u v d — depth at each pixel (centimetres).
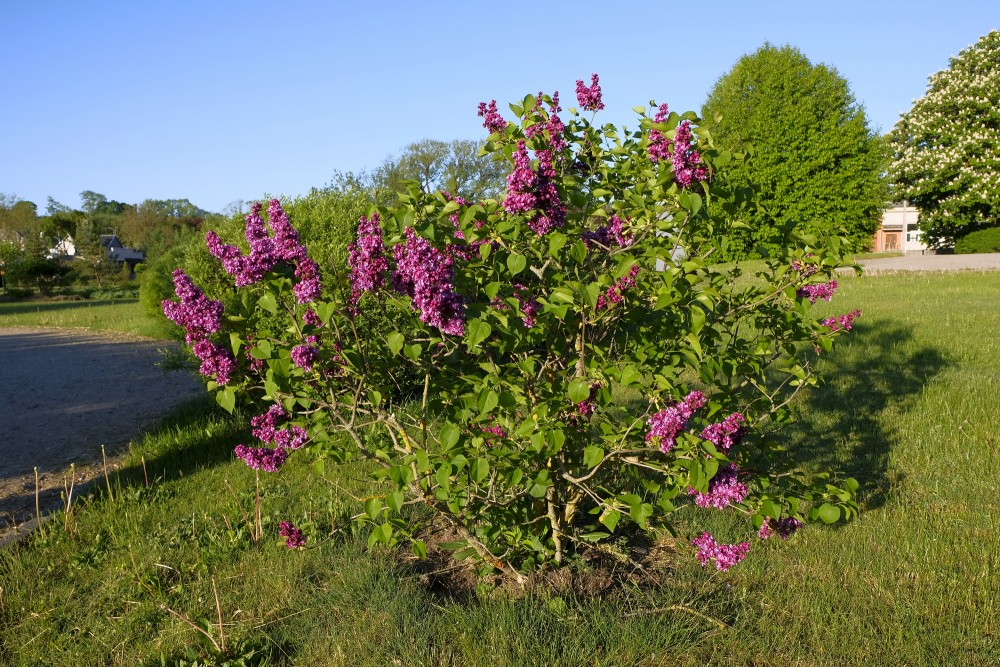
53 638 321
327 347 296
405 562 375
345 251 654
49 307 2862
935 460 484
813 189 3206
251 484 494
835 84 3300
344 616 324
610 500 305
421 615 318
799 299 328
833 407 623
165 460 566
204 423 665
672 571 357
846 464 490
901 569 346
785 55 3300
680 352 314
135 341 1465
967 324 1052
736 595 329
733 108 3378
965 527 385
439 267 256
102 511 460
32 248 4622
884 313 1213
